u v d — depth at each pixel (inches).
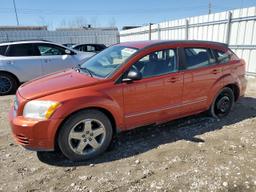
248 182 113.0
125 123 144.3
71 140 129.6
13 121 127.8
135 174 121.5
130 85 140.8
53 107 122.6
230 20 381.7
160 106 154.4
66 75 154.9
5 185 115.7
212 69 174.2
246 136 160.2
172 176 119.0
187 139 157.6
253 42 352.2
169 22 533.3
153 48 151.9
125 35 813.2
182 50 163.0
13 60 296.8
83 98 127.3
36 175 123.0
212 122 184.4
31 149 126.6
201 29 440.8
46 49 316.5
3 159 138.5
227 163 128.9
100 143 137.9
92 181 117.1
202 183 113.1
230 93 192.2
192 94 167.2
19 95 135.6
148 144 152.2
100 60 164.2
